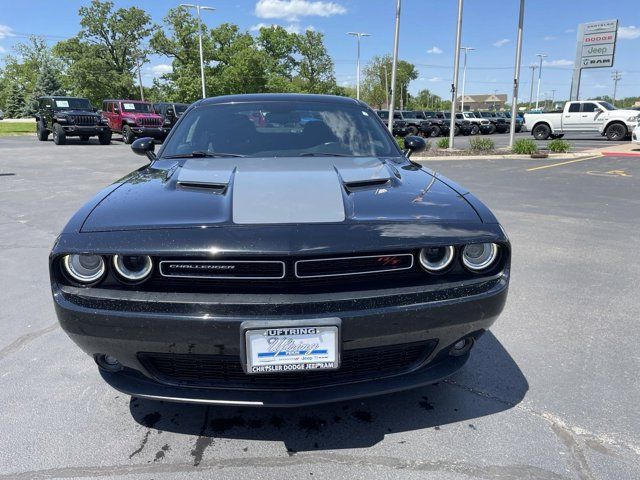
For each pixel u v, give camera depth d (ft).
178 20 172.55
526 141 56.95
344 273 6.59
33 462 7.05
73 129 72.64
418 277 6.88
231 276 6.46
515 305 12.50
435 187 8.34
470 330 7.06
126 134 77.15
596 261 16.14
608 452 7.17
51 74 206.80
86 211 7.32
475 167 44.29
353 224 6.70
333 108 11.94
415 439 7.52
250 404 6.76
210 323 6.29
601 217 22.95
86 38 189.26
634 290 13.52
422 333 6.75
